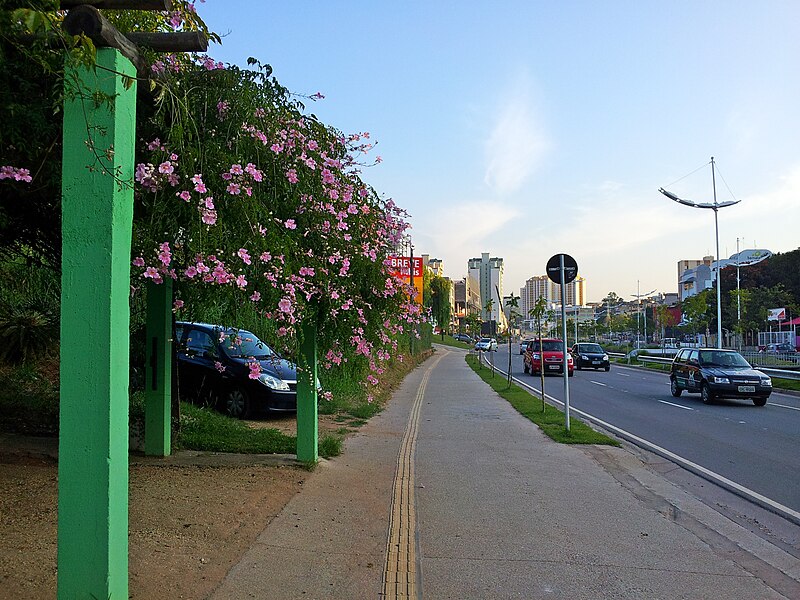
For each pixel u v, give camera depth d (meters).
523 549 5.55
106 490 3.24
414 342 40.50
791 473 9.22
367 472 8.21
